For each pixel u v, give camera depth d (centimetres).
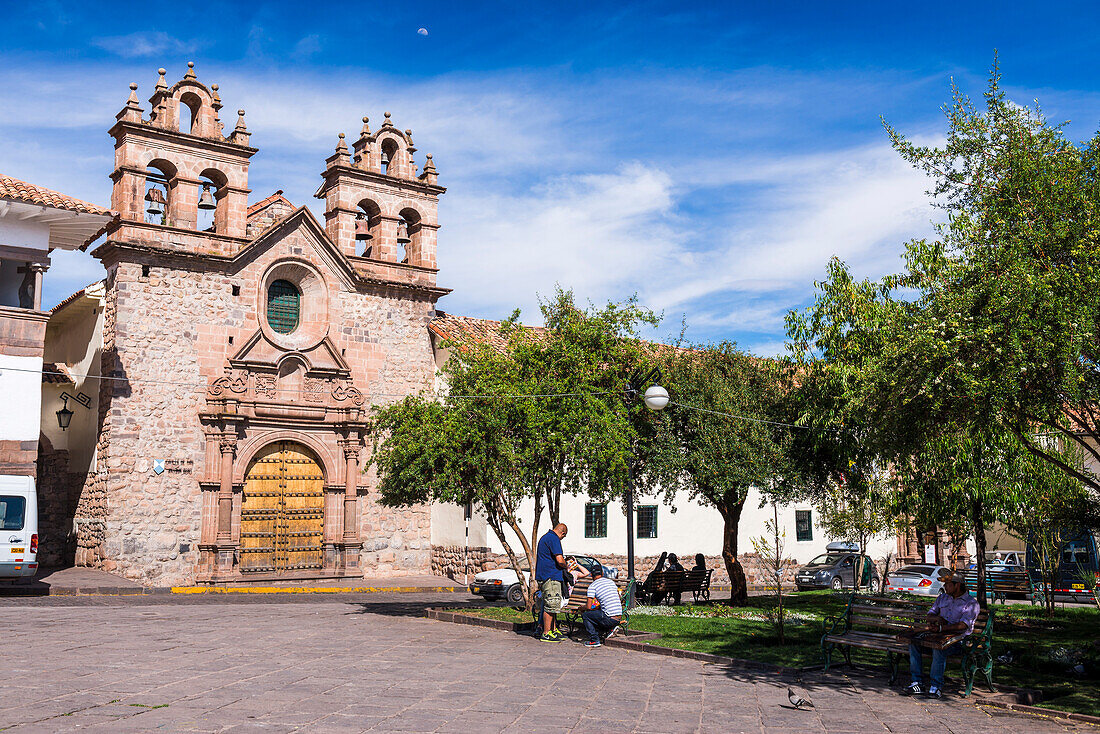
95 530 2527
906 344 973
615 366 1930
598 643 1304
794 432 2173
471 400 1731
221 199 2791
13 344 2156
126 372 2525
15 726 711
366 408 2947
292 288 2912
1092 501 1897
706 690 965
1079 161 1125
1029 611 2077
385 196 3111
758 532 3500
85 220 2278
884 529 3147
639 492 2348
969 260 1127
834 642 1095
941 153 1266
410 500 1862
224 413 2633
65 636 1251
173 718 761
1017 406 934
